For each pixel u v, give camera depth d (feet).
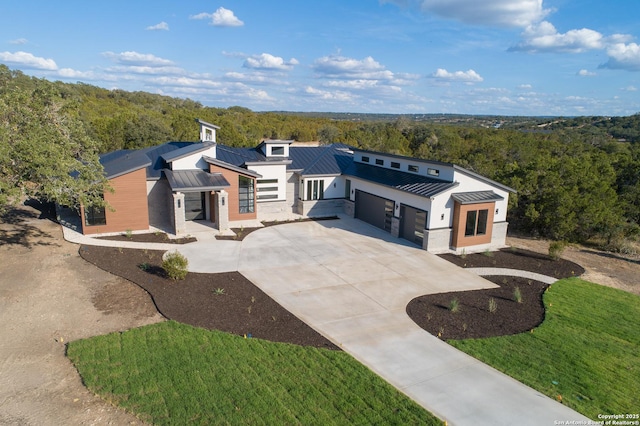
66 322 39.83
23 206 84.53
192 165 78.74
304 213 89.20
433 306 46.98
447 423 27.68
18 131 50.26
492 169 100.37
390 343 38.37
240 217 82.69
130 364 33.06
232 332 38.73
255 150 93.56
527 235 81.82
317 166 92.02
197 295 46.78
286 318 42.37
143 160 75.41
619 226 74.95
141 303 44.24
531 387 32.19
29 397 29.19
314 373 32.58
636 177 89.40
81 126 59.31
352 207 89.76
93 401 28.84
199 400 28.96
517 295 49.03
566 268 61.77
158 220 79.10
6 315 40.83
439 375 33.50
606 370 34.71
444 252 67.67
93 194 63.93
